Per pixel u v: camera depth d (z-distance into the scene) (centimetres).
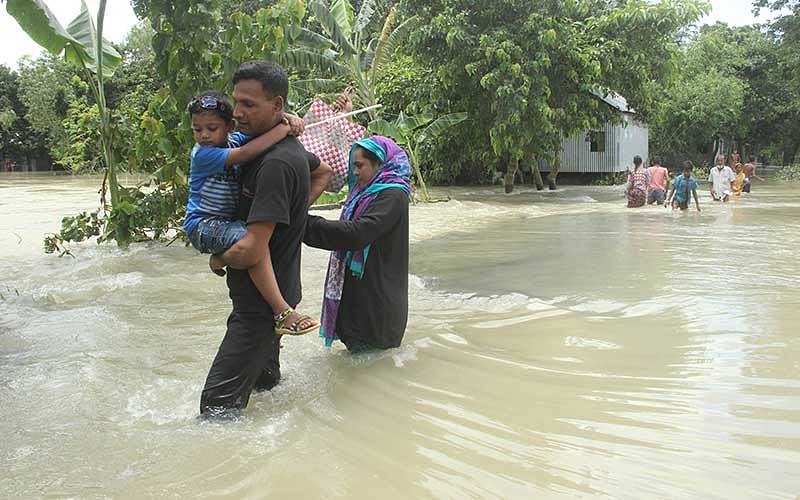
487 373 412
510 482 279
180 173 929
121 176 2833
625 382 391
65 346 487
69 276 766
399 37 1580
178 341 498
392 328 449
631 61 1948
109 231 1009
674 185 1528
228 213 348
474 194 2130
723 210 1527
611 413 347
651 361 427
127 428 340
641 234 1075
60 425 345
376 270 443
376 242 442
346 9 1544
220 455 307
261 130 347
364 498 269
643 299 598
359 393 384
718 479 276
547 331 503
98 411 364
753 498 261
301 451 310
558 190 2327
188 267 823
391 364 431
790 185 2727
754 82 3891
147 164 1012
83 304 628
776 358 425
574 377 402
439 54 1952
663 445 309
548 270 756
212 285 710
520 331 504
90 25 961
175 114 894
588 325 517
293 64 1359
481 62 1858
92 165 1145
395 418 347
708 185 2716
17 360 455
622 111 2489
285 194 337
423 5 1964
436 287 673
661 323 517
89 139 1058
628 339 477
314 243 412
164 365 443
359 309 442
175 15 830
